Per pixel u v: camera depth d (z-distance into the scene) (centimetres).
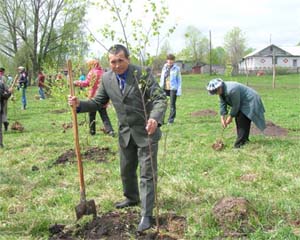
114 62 295
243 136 555
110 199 365
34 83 3062
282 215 316
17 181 432
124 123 312
